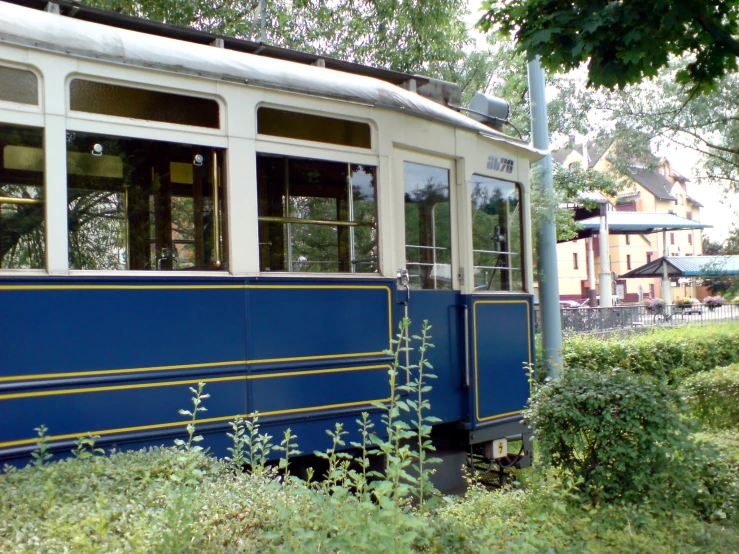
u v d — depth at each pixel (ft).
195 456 12.84
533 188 36.40
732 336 50.78
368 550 9.79
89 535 10.06
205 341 16.57
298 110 18.66
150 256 16.11
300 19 44.06
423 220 21.98
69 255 15.01
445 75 47.19
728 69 21.06
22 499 11.02
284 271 18.22
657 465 16.99
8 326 14.03
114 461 13.12
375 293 19.97
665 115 47.65
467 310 22.94
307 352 18.33
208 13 41.14
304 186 18.80
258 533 10.85
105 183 15.58
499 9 20.77
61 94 15.01
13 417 13.97
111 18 18.01
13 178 14.43
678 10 18.47
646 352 44.19
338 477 12.95
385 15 43.50
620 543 13.88
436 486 21.75
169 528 10.31
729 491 17.72
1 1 15.49
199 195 16.93
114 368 15.24
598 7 19.31
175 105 16.62
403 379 20.68
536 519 14.55
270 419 17.51
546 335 35.83
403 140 21.12
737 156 47.34
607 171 52.80
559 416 17.48
